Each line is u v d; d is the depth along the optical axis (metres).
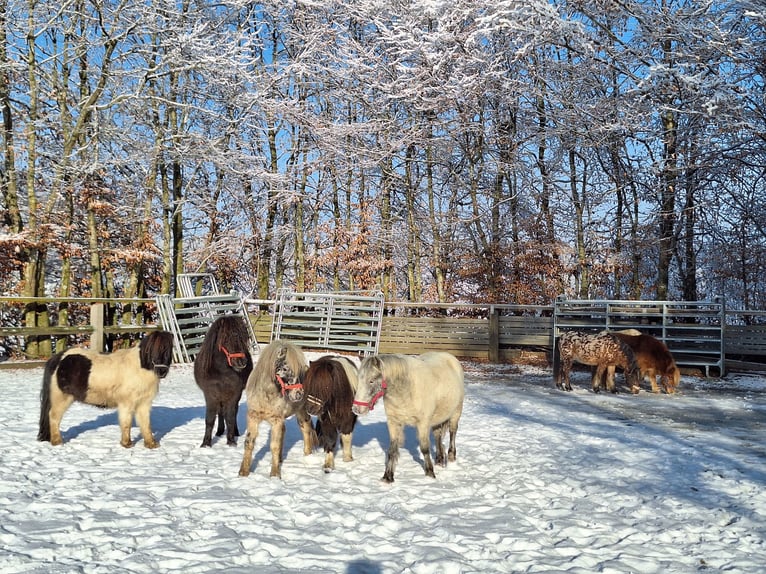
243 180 20.28
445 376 6.34
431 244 22.67
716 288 23.98
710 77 13.84
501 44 18.58
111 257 17.62
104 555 3.94
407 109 20.72
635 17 15.16
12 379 12.48
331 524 4.70
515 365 16.86
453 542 4.38
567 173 20.75
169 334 7.02
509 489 5.79
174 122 18.77
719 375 14.81
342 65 20.33
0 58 15.77
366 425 8.80
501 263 21.17
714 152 15.89
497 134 20.64
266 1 19.47
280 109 19.52
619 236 20.88
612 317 16.33
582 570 3.95
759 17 12.46
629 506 5.31
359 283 21.27
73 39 17.05
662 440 8.00
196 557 3.95
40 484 5.44
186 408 9.80
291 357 5.86
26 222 17.70
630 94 15.40
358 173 21.73
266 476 5.96
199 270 21.17
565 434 8.37
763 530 4.70
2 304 16.78
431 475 6.11
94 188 16.84
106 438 7.42
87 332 14.48
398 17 18.20
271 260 23.66
